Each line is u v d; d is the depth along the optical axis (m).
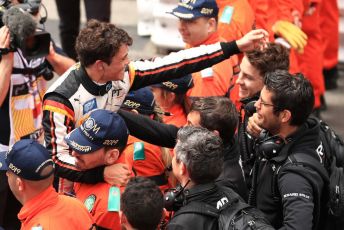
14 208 16.39
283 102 11.72
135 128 12.98
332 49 28.70
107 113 11.78
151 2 30.69
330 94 28.69
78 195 12.15
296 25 22.28
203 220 10.38
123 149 12.11
